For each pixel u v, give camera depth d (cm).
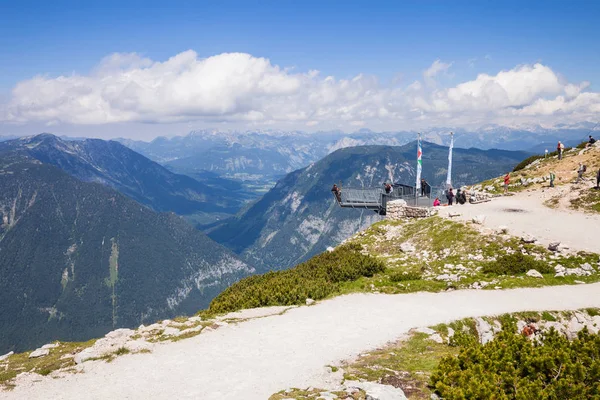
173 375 1677
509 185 5919
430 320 2305
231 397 1465
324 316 2453
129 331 2228
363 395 1403
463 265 3441
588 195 4566
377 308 2580
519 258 3297
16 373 1797
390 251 4138
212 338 2109
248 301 2898
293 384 1551
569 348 1652
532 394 1381
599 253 3256
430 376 1541
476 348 1667
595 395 1386
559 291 2773
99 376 1700
